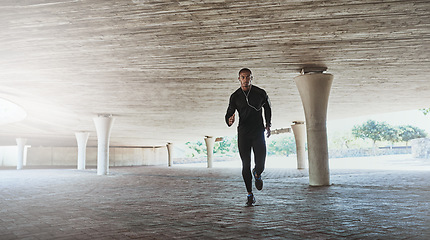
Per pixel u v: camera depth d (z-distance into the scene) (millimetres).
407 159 45219
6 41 11219
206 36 10805
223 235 4332
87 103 23578
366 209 6496
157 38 10984
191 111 27234
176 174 25500
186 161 74750
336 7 8633
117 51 12352
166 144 61438
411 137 83562
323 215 5820
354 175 18625
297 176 19719
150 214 6344
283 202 7805
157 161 69688
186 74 15734
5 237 4520
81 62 13750
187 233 4512
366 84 18234
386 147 99562
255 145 6406
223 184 14398
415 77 16688
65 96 21141
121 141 55031
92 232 4723
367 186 11891
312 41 11250
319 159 13617
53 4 8555
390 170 23297
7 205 8188
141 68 14672
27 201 9039
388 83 18031
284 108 26656
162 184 15203
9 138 49500
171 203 8078
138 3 8477
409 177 16047
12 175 26703
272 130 46281
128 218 5902
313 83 13898
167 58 13203
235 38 10977
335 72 15539
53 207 7684
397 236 4105
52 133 43438
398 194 9203
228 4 8492
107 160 27875
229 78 16547
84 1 8375
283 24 9789
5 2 8445
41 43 11484
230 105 6473
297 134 33969
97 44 11578
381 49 12133
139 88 18703
